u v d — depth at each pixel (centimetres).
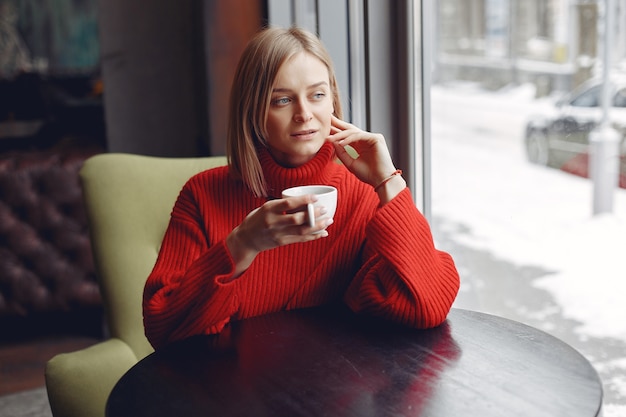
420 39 182
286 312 124
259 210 102
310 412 85
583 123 477
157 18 270
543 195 462
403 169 186
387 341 107
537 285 280
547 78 1047
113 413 89
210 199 127
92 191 149
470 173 609
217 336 113
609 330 229
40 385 249
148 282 121
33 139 401
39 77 480
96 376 128
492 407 84
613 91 359
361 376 95
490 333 108
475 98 1227
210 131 247
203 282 109
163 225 150
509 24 1225
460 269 314
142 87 273
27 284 277
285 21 231
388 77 182
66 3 659
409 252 113
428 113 187
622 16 361
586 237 336
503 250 338
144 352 144
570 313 248
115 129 276
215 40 241
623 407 184
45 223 273
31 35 657
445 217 434
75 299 280
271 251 126
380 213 116
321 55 118
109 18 269
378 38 179
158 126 276
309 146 117
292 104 115
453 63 1521
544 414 82
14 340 295
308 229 99
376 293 115
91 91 502
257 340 110
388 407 85
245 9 239
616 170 357
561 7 964
